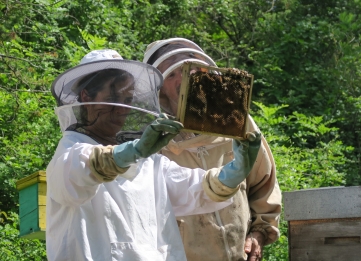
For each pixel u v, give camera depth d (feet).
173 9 52.85
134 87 10.50
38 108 28.81
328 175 31.96
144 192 10.39
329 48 51.24
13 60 27.96
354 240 14.42
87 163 9.29
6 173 26.86
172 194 11.05
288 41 51.13
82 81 10.43
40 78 29.66
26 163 27.27
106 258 9.59
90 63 10.27
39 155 27.71
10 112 28.96
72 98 10.53
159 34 50.31
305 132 38.99
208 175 10.69
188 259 13.23
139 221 10.07
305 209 14.87
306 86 48.21
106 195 9.91
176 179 11.05
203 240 13.26
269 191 14.66
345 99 47.44
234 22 57.21
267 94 49.90
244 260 13.64
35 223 14.94
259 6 57.52
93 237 9.74
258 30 55.16
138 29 49.16
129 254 9.66
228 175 10.22
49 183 9.91
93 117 10.34
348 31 51.03
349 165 40.68
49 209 10.20
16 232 24.32
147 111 10.20
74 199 9.45
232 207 13.60
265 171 14.48
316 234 14.85
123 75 10.41
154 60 14.33
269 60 51.21
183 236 13.26
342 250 14.52
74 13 38.93
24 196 15.39
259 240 14.33
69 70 10.37
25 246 24.34
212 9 55.06
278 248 24.36
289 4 55.88
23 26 33.65
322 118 41.55
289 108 46.24
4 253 23.13
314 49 50.26
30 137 28.53
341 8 55.57
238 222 13.57
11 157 27.35
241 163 9.80
